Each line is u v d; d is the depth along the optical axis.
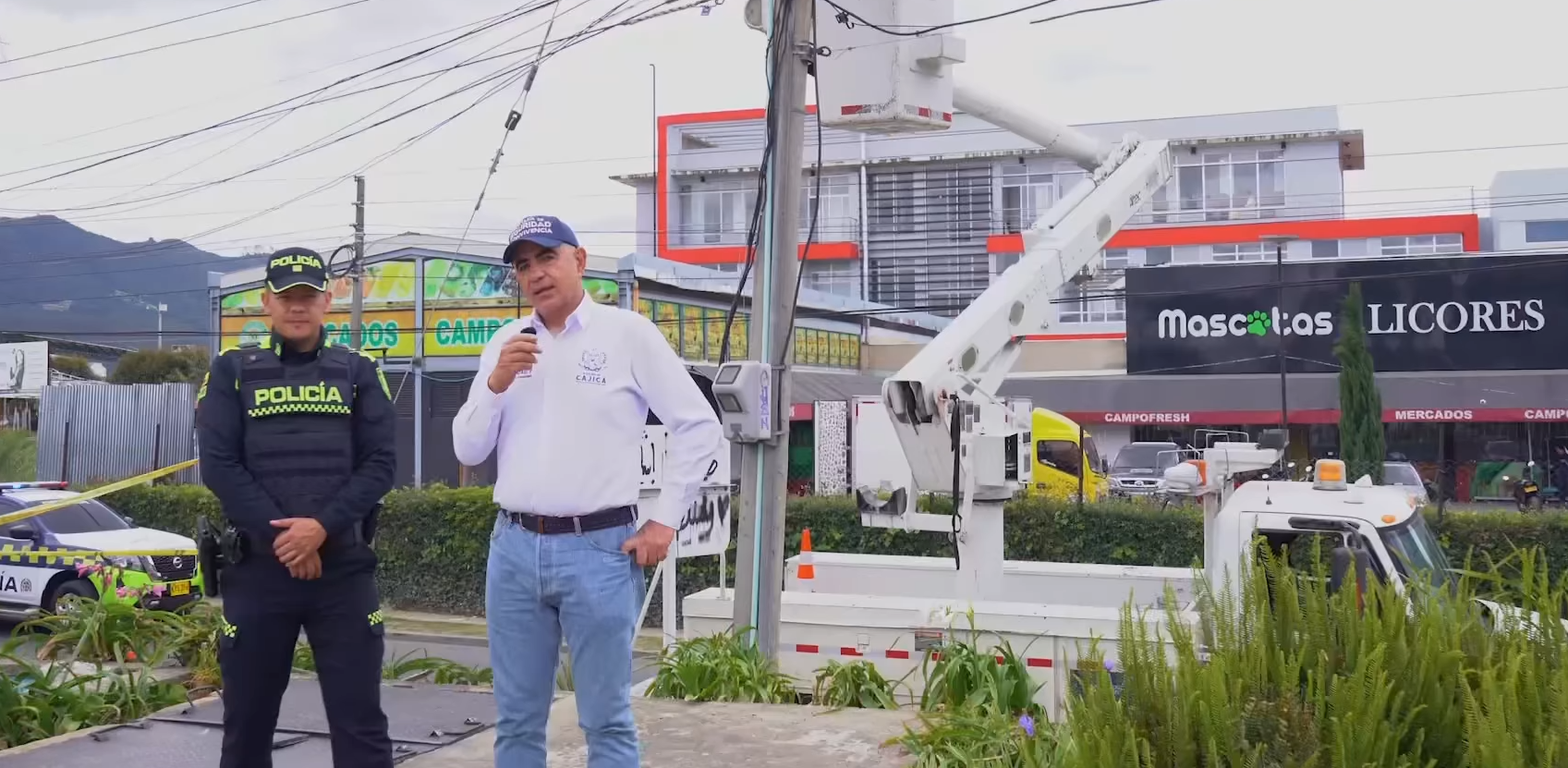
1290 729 3.38
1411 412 32.44
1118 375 36.03
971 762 5.11
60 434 28.98
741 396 8.25
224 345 30.48
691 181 64.38
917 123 8.70
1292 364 33.81
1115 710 3.62
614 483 3.96
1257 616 4.04
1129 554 16.03
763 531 8.47
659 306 29.66
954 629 8.22
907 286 58.97
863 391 37.41
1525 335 31.83
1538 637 3.92
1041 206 57.91
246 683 4.44
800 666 8.66
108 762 5.50
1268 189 54.56
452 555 18.91
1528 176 55.53
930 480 9.59
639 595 4.12
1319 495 7.57
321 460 4.39
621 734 3.99
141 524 22.06
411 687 7.00
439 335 29.22
